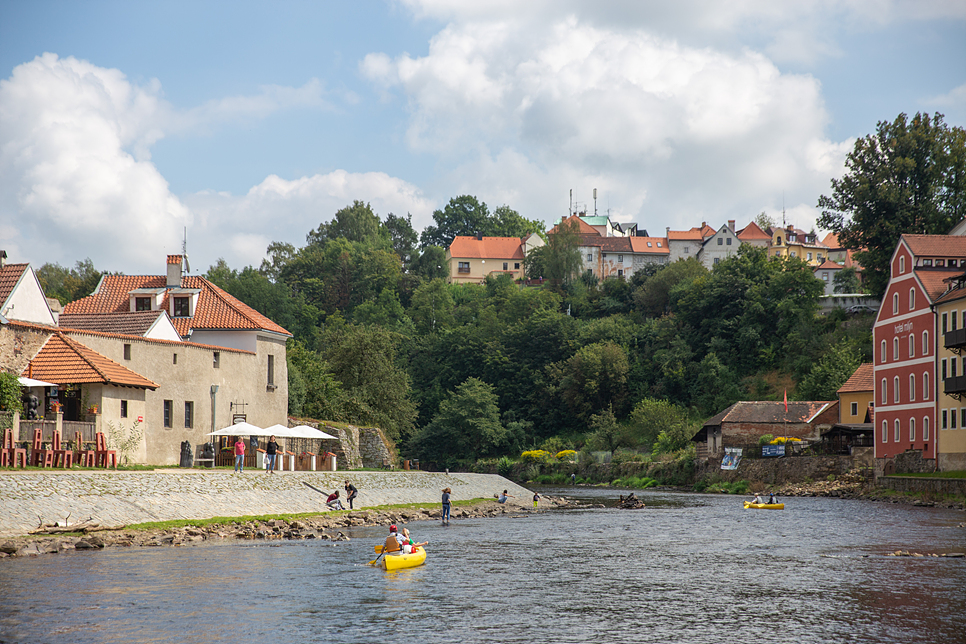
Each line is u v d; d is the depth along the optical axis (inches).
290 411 2994.6
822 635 912.3
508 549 1530.5
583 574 1262.3
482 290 7819.9
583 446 5142.7
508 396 5880.9
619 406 5413.4
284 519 1715.1
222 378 2372.0
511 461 5068.9
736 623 960.3
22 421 1646.2
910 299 3097.9
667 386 5310.0
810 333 5022.1
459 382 6122.1
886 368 3240.7
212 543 1466.5
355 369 3713.1
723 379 5098.4
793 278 5280.5
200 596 1053.8
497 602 1059.3
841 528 1886.1
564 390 5580.7
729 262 5718.5
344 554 1389.0
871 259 4515.3
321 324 7332.7
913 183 4530.0
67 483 1525.6
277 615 975.0
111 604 999.0
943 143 4505.4
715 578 1232.8
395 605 1035.9
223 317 2573.8
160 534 1461.6
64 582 1095.6
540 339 6038.4
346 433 2997.0
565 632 917.2
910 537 1702.8
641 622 962.7
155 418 2096.5
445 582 1184.2
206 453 2245.3
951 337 2748.5
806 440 3705.7
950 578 1229.1
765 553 1487.5
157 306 2581.2
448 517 2127.2
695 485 3816.4
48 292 6023.6
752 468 3627.0
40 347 1913.1
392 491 2329.0
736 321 5359.3
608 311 6801.2
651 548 1556.3
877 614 1004.6
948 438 2839.6
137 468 1871.3
